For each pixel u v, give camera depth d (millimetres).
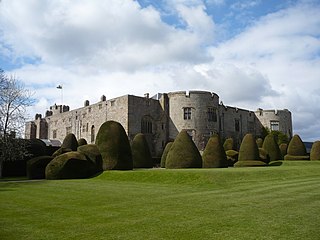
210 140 31078
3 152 32531
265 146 40469
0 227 8438
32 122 71062
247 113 61438
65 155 25109
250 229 7590
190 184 17906
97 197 13672
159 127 48750
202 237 7105
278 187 14742
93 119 53219
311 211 9289
